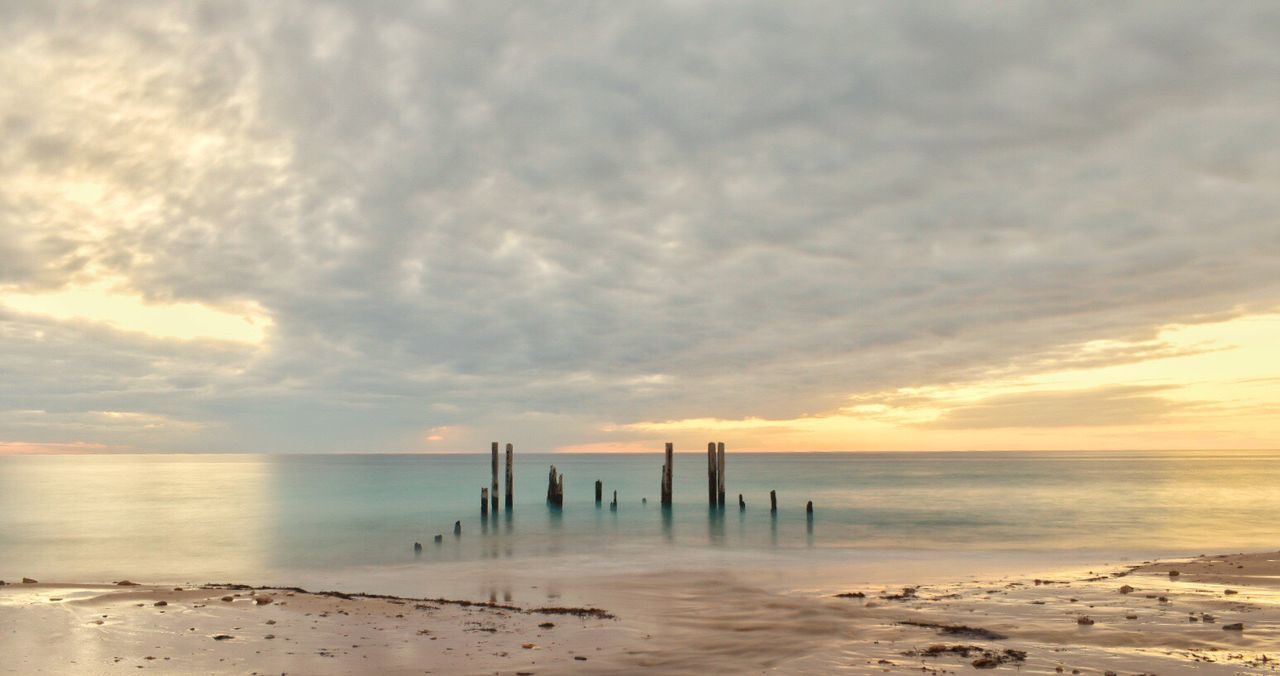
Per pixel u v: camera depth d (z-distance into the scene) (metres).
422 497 85.50
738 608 21.53
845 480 122.88
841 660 14.65
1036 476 134.25
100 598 21.06
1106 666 13.59
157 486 113.19
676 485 111.56
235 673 13.61
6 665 13.91
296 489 103.19
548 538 46.94
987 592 23.05
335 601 21.50
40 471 193.12
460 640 16.67
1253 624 16.81
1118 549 39.38
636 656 15.25
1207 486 99.88
